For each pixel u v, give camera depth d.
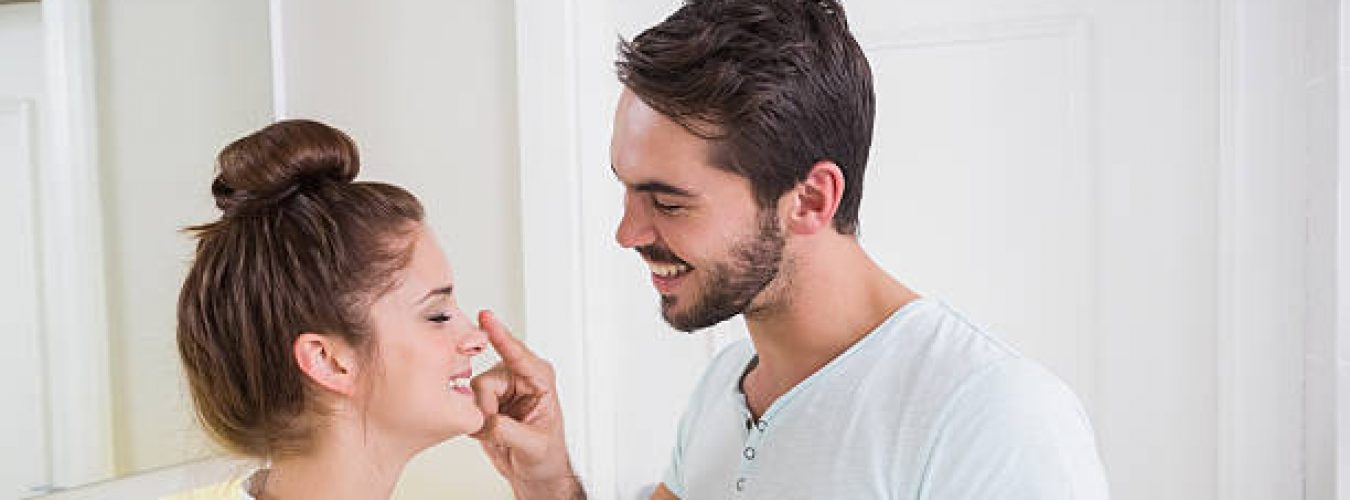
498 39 1.80
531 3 1.74
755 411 0.89
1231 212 1.42
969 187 1.58
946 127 1.59
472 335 0.90
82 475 1.59
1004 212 1.56
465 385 0.91
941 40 1.58
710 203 0.78
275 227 0.83
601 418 1.79
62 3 1.56
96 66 1.61
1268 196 1.40
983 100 1.57
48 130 1.54
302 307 0.82
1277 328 1.40
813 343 0.83
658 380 1.78
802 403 0.82
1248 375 1.42
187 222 1.76
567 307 1.75
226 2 1.84
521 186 1.77
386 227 0.85
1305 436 1.39
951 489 0.73
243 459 0.88
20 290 1.50
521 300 1.82
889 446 0.76
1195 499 1.48
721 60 0.75
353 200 0.85
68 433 1.57
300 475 0.85
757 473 0.83
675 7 1.71
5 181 1.49
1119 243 1.50
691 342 1.75
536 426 1.01
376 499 0.87
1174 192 1.47
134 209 1.67
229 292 0.83
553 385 1.03
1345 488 1.23
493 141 1.82
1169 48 1.46
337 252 0.82
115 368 1.64
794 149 0.77
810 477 0.79
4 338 1.48
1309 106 1.35
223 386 0.84
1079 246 1.52
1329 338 1.26
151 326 1.70
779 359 0.86
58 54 1.55
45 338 1.54
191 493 1.32
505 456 1.02
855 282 0.83
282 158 0.84
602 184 1.77
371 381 0.85
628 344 1.79
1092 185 1.51
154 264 1.70
